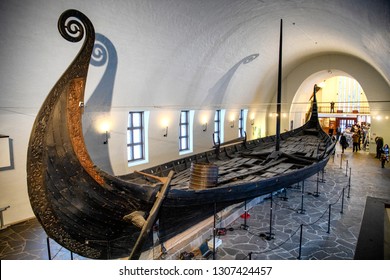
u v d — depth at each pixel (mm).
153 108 12203
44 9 6941
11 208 8094
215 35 11992
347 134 25359
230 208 8602
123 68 9859
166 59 11094
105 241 5574
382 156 15211
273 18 12781
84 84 4914
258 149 13617
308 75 21203
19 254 6445
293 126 23359
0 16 6340
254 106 20797
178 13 9602
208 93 15094
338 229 7789
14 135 7984
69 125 4723
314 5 10156
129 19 8641
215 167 7305
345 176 13406
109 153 10633
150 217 4891
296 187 11688
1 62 6973
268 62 17875
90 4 7582
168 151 13477
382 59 10344
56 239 4973
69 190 4793
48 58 7797
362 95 34375
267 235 7414
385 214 6551
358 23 8664
